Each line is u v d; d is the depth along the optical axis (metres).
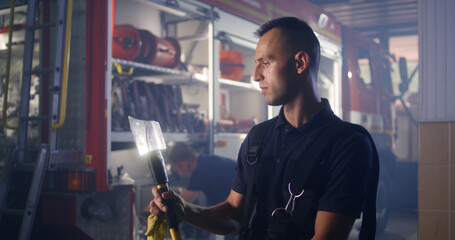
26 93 2.88
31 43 2.92
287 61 1.29
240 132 4.50
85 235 2.86
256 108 5.56
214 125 4.07
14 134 3.14
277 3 4.74
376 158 1.27
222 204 1.45
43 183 2.90
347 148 1.20
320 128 1.26
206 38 4.15
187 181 4.28
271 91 1.31
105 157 2.83
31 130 3.05
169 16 4.55
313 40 1.33
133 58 3.49
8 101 3.19
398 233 5.52
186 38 4.27
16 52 3.19
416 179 7.62
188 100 4.77
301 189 1.21
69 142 2.96
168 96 3.98
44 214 2.90
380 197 5.69
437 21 3.39
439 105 3.36
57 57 2.74
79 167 2.86
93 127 2.87
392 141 7.23
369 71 6.66
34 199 2.63
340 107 5.63
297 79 1.30
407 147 8.90
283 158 1.28
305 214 1.20
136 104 3.58
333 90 5.66
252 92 5.59
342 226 1.15
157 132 1.28
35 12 2.95
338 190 1.17
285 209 1.23
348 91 5.82
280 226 1.22
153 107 3.76
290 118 1.33
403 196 7.59
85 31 2.95
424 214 3.36
